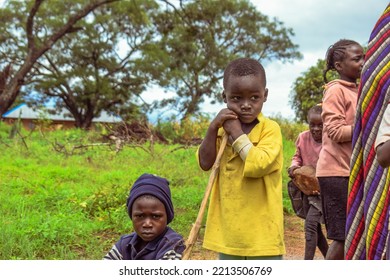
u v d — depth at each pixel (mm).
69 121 50688
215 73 45625
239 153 3141
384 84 3279
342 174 4301
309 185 5145
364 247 3572
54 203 8398
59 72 41562
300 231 7781
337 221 4328
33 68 41031
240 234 3197
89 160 14938
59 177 11656
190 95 45656
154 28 41344
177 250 3402
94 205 8156
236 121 3170
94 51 41031
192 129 25359
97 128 25141
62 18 40438
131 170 13078
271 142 3205
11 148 17156
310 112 5355
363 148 3410
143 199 3428
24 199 8586
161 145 21641
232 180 3232
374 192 3334
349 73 4438
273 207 3197
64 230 6418
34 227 6426
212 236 3324
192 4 39125
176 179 11297
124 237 3662
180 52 44250
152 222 3428
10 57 38875
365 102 3375
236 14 45312
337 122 4281
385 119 2916
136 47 41719
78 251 6004
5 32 39719
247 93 3141
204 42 44344
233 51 48094
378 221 3295
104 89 40844
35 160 14719
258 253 3172
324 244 5355
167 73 41969
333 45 4582
